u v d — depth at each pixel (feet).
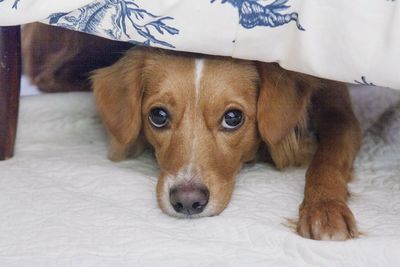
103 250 2.21
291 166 2.78
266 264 2.16
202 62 2.55
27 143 2.95
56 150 2.90
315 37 2.25
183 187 2.42
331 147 2.67
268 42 2.33
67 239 2.26
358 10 2.17
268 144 2.70
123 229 2.30
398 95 3.38
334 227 2.27
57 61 3.31
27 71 3.44
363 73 2.26
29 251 2.21
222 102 2.53
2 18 2.36
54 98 3.30
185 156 2.49
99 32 2.41
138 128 2.69
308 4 2.22
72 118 3.15
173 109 2.55
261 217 2.39
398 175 2.71
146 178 2.62
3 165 2.70
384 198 2.53
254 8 2.26
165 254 2.19
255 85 2.61
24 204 2.43
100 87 2.74
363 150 2.91
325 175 2.51
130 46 3.00
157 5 2.28
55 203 2.43
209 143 2.52
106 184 2.56
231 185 2.54
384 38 2.19
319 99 2.86
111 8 2.34
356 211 2.43
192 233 2.32
